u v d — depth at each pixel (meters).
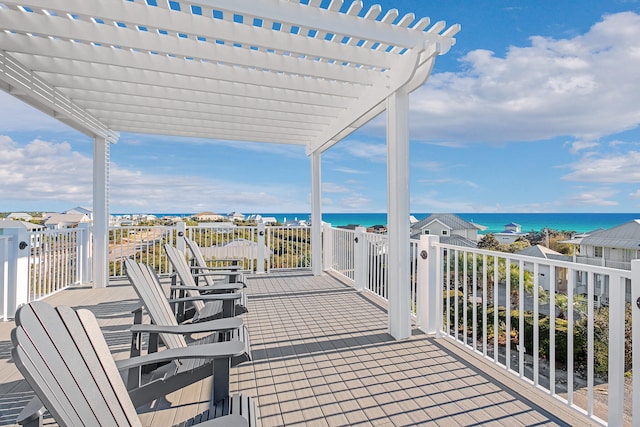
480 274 6.20
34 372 0.99
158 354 1.62
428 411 2.25
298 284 6.16
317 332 3.72
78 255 6.10
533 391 2.47
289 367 2.89
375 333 3.69
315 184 7.08
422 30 3.16
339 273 7.17
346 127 5.02
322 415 2.22
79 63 3.79
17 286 4.20
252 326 3.92
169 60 3.67
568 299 2.22
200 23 2.97
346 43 3.43
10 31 3.00
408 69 3.28
